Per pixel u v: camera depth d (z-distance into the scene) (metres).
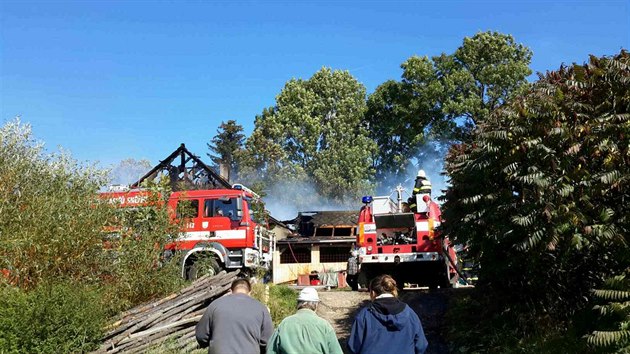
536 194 9.47
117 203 12.62
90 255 11.24
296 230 38.03
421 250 16.08
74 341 9.32
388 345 5.59
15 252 10.14
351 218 36.59
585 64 10.25
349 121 59.72
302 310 5.65
